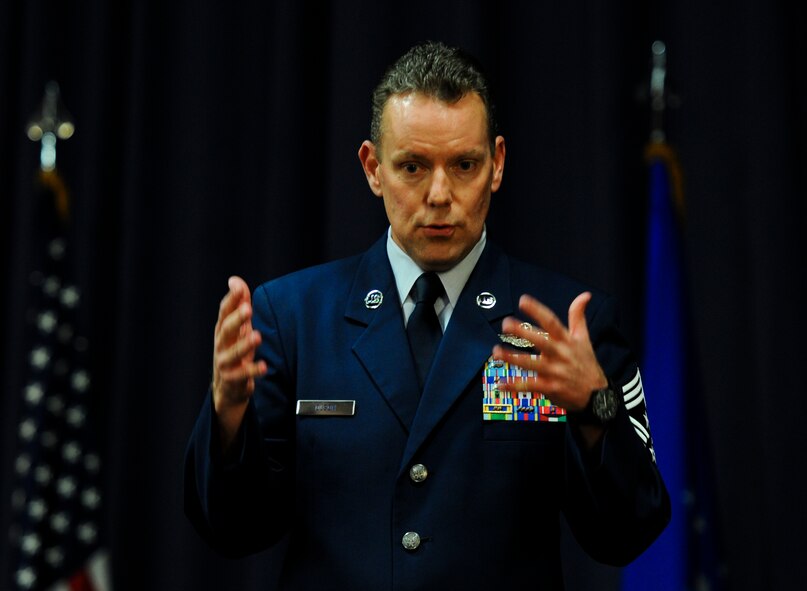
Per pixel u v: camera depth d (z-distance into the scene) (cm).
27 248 1499
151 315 1491
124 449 1452
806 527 1351
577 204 1455
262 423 747
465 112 722
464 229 732
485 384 731
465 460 713
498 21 1509
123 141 1544
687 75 1468
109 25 1551
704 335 1421
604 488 676
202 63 1529
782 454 1362
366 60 1485
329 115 1491
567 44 1490
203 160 1509
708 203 1439
